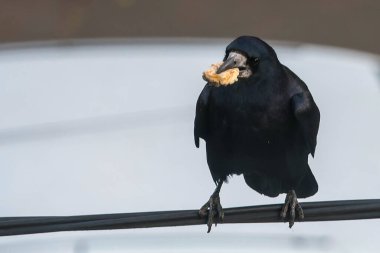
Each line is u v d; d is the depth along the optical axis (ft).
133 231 35.22
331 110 48.47
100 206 38.37
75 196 39.06
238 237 35.22
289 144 34.50
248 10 112.68
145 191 39.17
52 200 38.91
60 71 53.52
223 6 113.09
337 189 40.63
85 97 50.49
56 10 110.73
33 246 34.91
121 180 40.09
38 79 52.54
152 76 52.95
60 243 34.81
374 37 108.06
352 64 54.90
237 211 32.01
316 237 35.65
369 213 31.71
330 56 55.93
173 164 41.34
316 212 32.09
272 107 33.58
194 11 112.47
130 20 111.04
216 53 55.88
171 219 31.19
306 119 33.88
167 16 111.75
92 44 57.11
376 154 43.68
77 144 44.11
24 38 106.22
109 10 111.75
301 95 33.91
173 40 57.21
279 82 33.42
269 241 35.14
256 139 34.19
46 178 40.78
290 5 113.29
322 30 109.19
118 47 56.44
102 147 43.68
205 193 39.04
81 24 109.70
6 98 50.31
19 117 48.11
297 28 109.09
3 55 56.03
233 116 33.83
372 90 51.37
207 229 35.32
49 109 48.88
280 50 56.65
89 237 35.14
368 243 35.63
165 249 34.50
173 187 39.34
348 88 51.49
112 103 49.52
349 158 43.16
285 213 32.07
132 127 46.29
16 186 40.29
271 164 35.06
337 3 113.80
